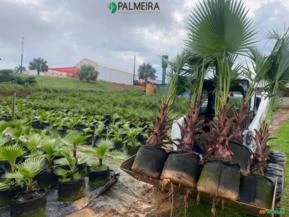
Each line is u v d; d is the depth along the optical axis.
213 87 5.07
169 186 3.71
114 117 10.43
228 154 3.52
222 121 3.64
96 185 4.92
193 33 3.79
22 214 3.68
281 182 4.09
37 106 14.61
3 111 11.61
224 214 4.18
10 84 24.61
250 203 3.45
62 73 63.12
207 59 4.15
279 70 3.97
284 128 13.80
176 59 4.55
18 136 5.55
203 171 3.53
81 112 12.52
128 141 7.21
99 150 5.11
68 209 4.21
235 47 3.68
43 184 4.68
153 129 4.12
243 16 3.58
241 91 4.96
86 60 62.06
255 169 3.76
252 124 4.89
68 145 5.97
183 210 4.33
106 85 40.75
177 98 4.62
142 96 19.61
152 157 3.88
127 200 4.64
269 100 4.12
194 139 3.94
